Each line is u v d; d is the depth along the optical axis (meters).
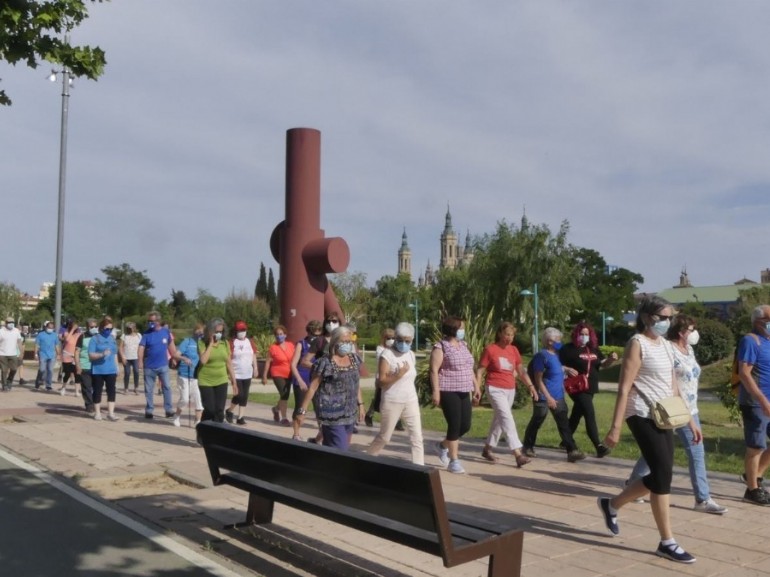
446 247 195.12
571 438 9.69
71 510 7.02
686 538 6.06
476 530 4.54
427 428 13.06
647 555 5.64
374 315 70.88
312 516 6.77
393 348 8.25
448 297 55.47
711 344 33.41
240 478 6.24
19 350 19.94
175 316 57.44
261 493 5.86
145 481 8.46
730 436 12.50
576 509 7.07
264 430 12.90
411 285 81.00
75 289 58.06
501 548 4.42
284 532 6.25
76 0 7.70
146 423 13.39
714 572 5.25
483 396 17.03
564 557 5.59
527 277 50.03
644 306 5.64
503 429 9.37
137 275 56.31
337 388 7.36
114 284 55.88
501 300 50.91
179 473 8.55
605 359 10.09
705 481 6.91
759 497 7.20
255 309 46.59
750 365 7.07
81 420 13.68
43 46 7.72
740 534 6.18
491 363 9.48
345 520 4.97
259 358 25.81
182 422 13.67
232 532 6.26
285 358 13.84
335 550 5.81
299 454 5.10
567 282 50.75
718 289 108.31
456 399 8.84
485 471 8.98
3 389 19.67
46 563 5.48
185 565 5.42
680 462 9.62
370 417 11.90
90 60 8.00
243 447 5.83
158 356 14.12
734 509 7.00
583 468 9.20
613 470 9.05
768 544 5.90
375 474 4.41
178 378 13.18
